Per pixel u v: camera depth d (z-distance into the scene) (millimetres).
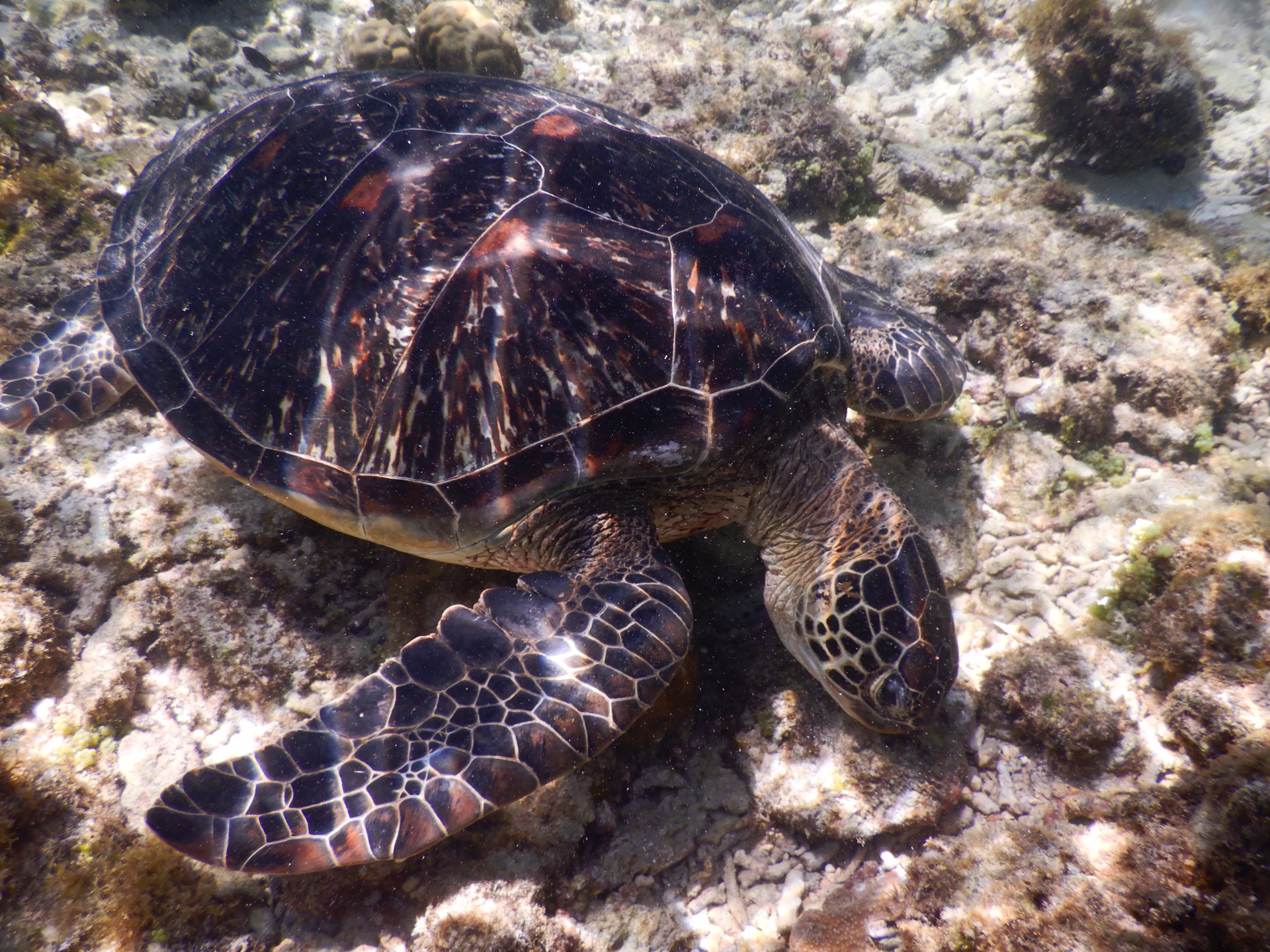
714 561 1917
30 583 1821
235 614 1835
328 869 1719
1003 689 1811
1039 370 1998
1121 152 2238
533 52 2686
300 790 1644
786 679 1825
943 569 1896
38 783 1729
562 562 1771
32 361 1934
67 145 2182
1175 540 1850
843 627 1734
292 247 1771
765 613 1884
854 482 1796
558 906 1729
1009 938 1667
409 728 1668
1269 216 2162
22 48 2307
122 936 1694
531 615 1719
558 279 1732
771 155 2174
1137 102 2189
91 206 2123
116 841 1724
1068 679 1792
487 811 1645
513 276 1730
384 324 1735
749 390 1760
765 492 1819
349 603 1862
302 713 1818
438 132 1802
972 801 1783
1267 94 2369
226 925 1718
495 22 2346
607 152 1811
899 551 1747
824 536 1786
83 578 1837
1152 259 2096
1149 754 1766
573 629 1709
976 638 1866
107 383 1934
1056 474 1936
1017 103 2430
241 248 1793
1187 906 1643
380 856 1628
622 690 1684
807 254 1893
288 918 1728
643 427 1729
